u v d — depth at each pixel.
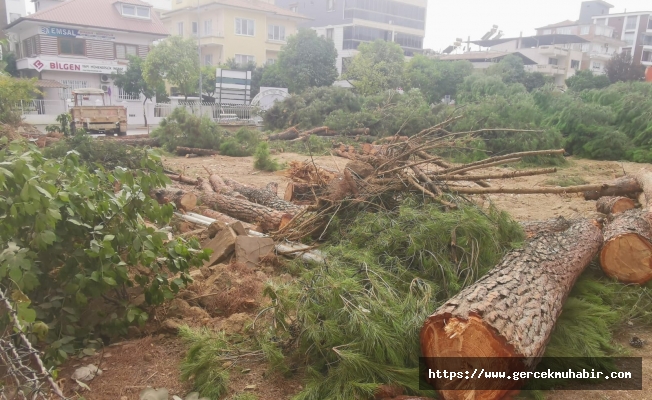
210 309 4.42
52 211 3.39
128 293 4.46
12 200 3.52
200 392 3.25
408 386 3.12
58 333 3.63
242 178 11.76
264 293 3.75
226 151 16.30
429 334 3.08
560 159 14.10
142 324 3.82
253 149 16.66
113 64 36.25
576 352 3.64
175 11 48.00
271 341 3.62
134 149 11.79
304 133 19.73
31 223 3.57
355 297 3.60
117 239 3.87
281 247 5.61
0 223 3.45
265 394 3.28
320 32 58.97
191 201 7.55
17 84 21.20
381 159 6.46
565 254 4.46
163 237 4.02
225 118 29.02
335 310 3.54
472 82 25.73
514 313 3.17
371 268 4.37
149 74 31.50
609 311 4.23
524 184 11.09
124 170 4.11
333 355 3.37
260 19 46.44
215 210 7.61
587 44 64.50
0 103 20.73
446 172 6.14
